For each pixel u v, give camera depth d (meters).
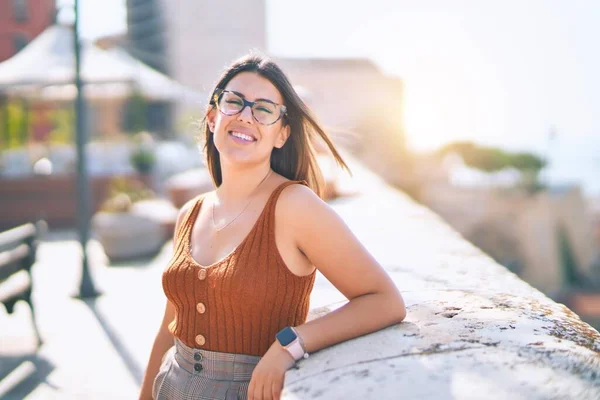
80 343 5.34
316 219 1.73
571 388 1.30
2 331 5.72
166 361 2.00
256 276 1.74
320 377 1.47
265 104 1.88
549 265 45.38
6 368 4.71
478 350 1.51
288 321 1.79
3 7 44.06
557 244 45.78
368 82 52.53
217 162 2.24
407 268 3.12
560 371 1.39
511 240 46.44
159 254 9.36
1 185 12.99
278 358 1.61
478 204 47.16
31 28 44.56
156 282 7.62
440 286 2.61
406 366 1.45
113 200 9.59
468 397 1.28
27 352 5.12
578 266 45.50
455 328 1.70
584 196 46.34
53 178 13.09
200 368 1.84
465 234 47.38
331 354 1.60
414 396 1.30
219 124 1.91
